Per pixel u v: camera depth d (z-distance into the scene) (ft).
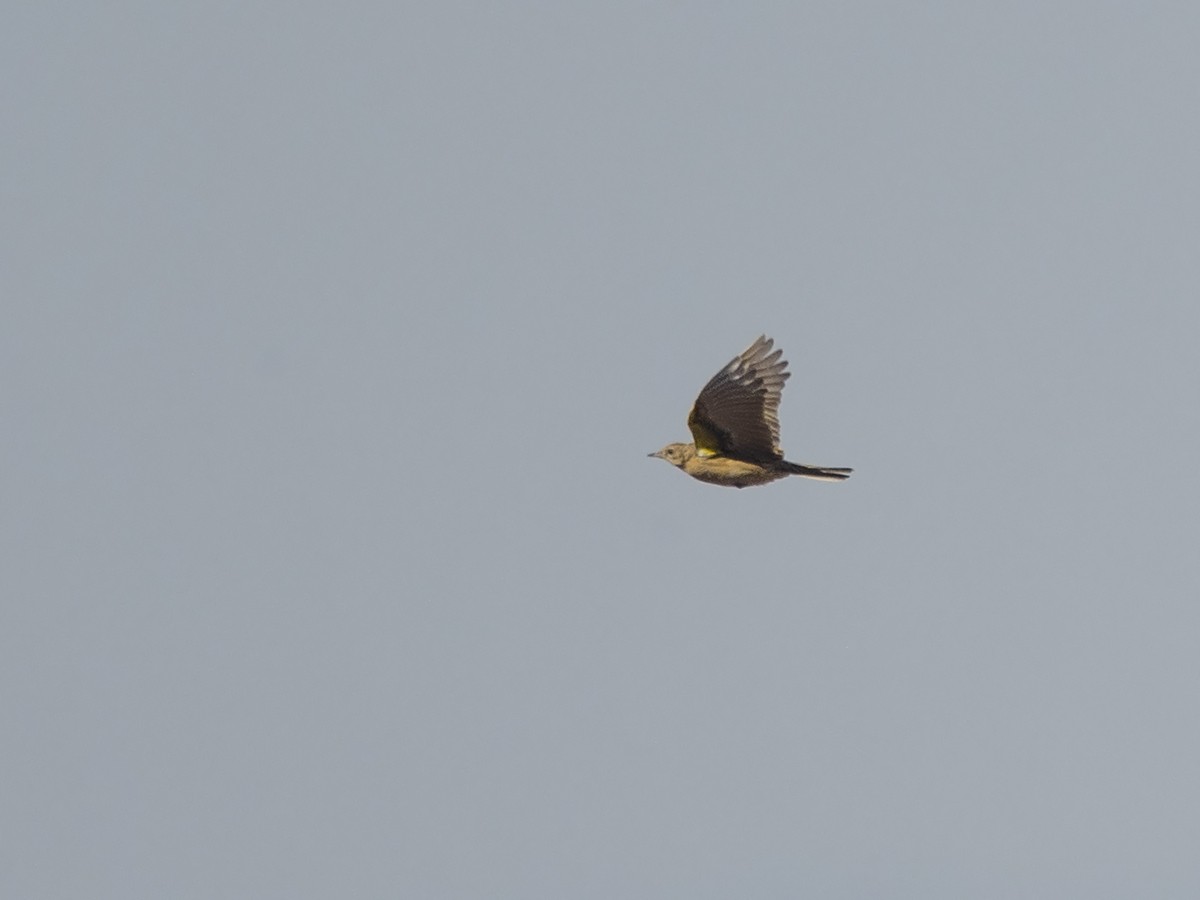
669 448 53.98
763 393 51.80
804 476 52.19
